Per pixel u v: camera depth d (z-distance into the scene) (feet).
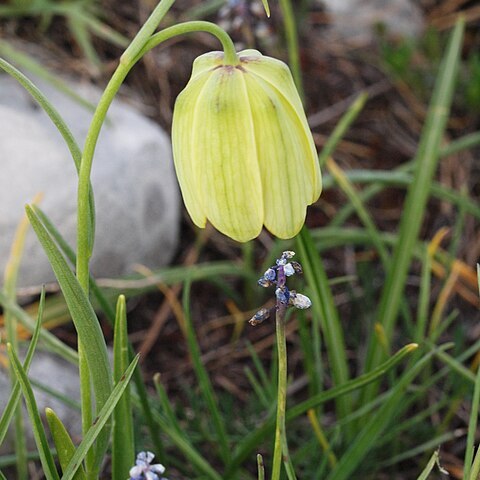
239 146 0.97
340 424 1.49
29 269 1.68
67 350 1.40
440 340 1.89
